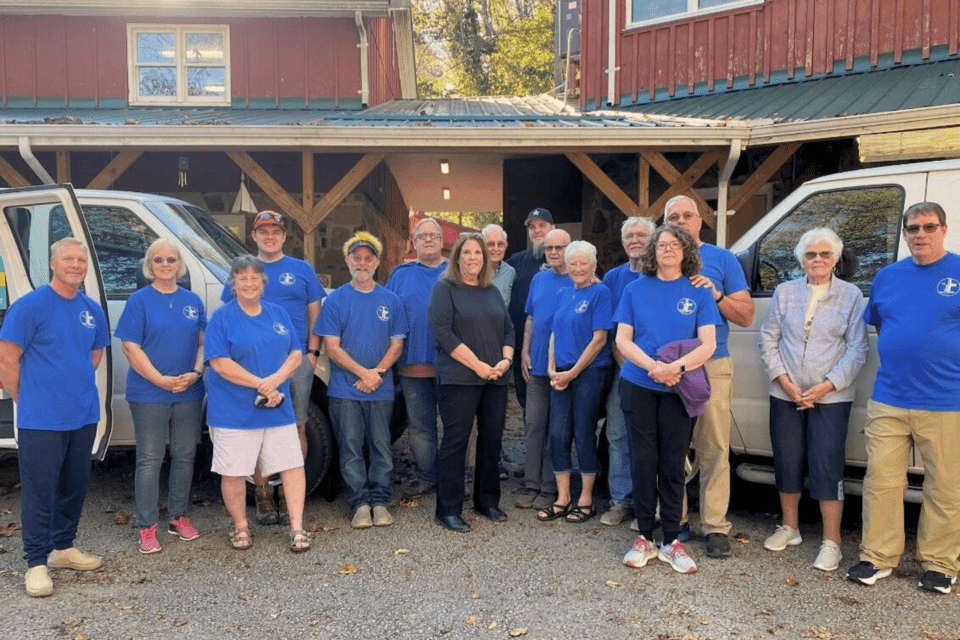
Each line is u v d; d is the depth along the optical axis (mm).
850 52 8875
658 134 7562
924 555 3385
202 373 4020
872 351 3768
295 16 11297
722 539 3779
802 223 4090
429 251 4742
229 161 9969
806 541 4000
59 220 4406
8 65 11180
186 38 11422
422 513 4516
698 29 9883
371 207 10641
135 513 4422
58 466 3395
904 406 3361
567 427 4383
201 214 5223
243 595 3324
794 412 3770
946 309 3268
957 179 3629
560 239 4605
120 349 4406
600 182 7953
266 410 3881
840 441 3637
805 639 2912
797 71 9234
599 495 4938
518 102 12625
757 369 4098
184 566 3668
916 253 3332
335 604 3232
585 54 10812
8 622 3045
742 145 7559
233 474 3832
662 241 3514
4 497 4738
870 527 3461
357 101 11453
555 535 4125
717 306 3650
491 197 14297
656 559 3736
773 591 3352
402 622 3064
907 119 6551
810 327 3684
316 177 10070
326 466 4539
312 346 4414
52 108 11227
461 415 4203
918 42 8492
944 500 3297
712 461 3777
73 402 3416
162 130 7605
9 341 3270
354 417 4336
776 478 3879
